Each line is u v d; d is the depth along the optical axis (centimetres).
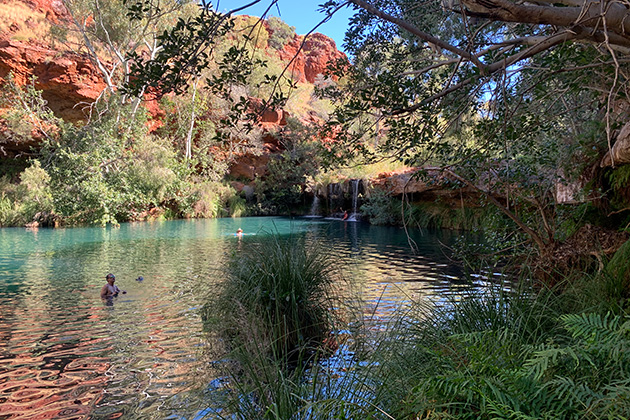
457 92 375
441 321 318
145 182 2319
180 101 2791
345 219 2427
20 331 509
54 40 2511
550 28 354
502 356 196
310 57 5288
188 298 656
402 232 1712
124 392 344
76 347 453
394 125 364
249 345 324
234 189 2856
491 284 332
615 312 261
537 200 489
